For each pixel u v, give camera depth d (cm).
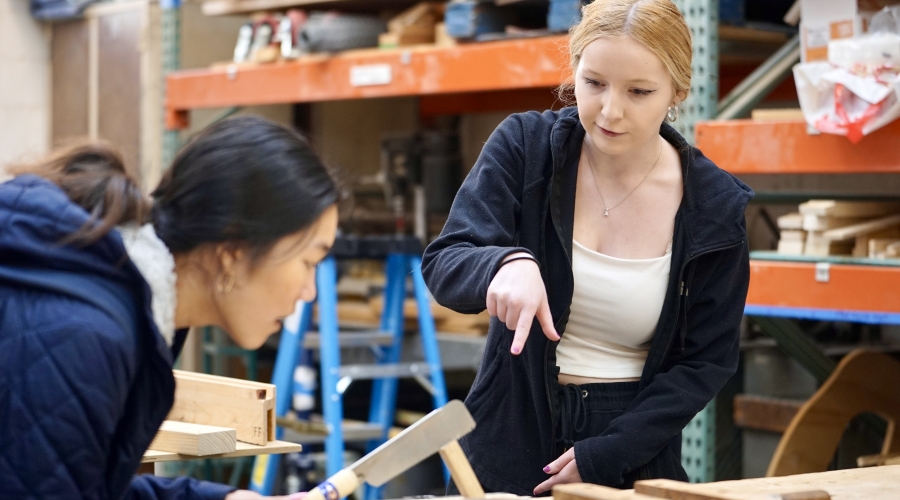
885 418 275
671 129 158
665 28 140
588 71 142
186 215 102
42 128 535
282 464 357
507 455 155
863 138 213
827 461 262
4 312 94
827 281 221
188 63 478
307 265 108
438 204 432
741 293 157
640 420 148
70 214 98
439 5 365
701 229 152
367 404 468
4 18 521
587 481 146
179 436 148
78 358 92
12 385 91
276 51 382
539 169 154
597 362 157
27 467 91
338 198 108
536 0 325
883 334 315
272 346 434
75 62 514
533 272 131
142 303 100
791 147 225
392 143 443
